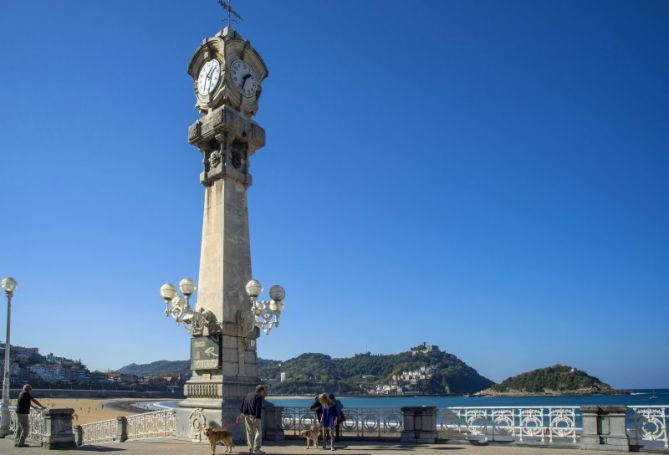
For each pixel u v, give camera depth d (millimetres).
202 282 22875
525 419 20234
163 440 21609
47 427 19906
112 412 95562
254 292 20844
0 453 18422
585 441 17906
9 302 25766
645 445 17906
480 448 18781
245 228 23766
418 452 17609
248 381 21656
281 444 20641
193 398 21562
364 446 19734
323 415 19109
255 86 25422
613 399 145750
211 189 23734
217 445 19406
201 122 24297
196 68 25516
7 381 25141
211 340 21359
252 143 24547
